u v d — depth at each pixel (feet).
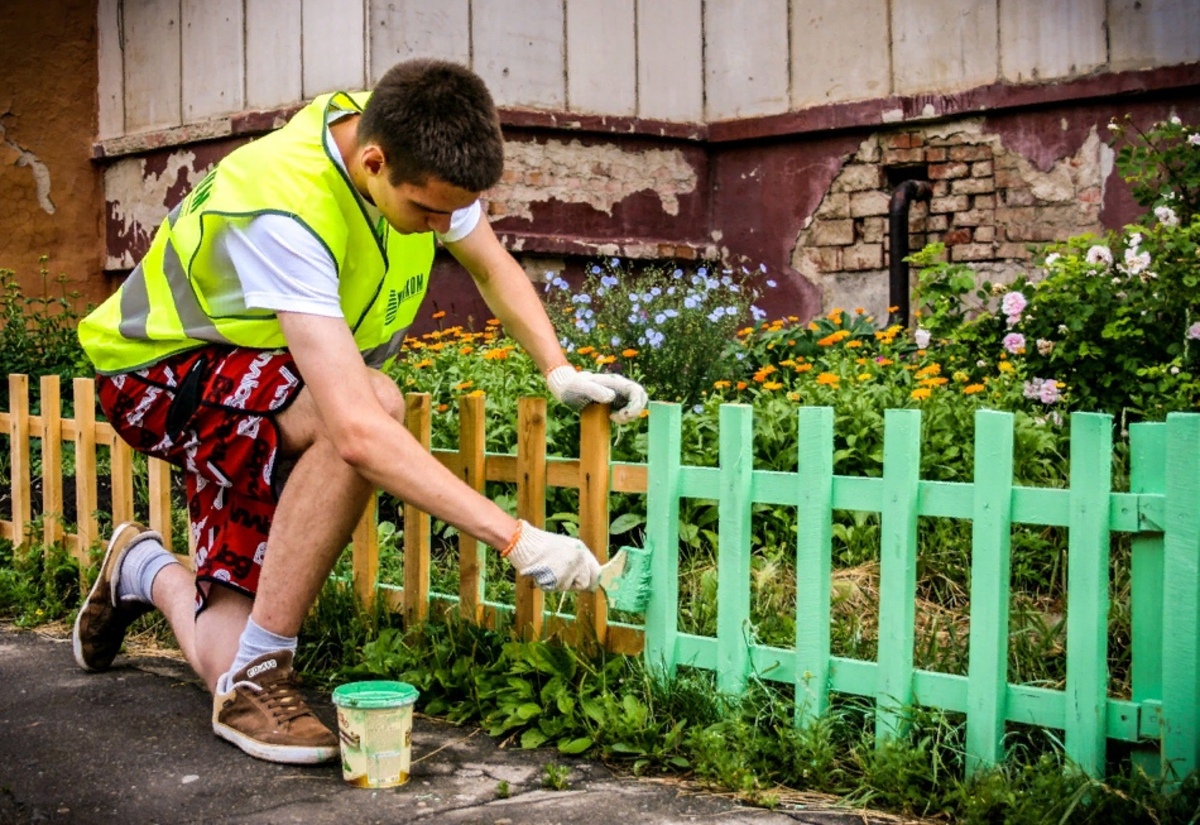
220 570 8.78
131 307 9.05
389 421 7.70
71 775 8.11
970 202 22.54
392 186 7.72
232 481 8.58
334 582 10.98
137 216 25.39
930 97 22.53
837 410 13.60
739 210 24.85
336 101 8.39
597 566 7.87
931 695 8.00
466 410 9.98
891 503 8.00
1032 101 21.56
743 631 8.64
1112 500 7.43
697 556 12.12
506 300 9.47
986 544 7.69
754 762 8.02
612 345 17.72
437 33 22.00
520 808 7.49
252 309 7.92
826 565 8.32
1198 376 14.39
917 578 11.37
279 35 22.67
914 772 7.59
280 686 8.51
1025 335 15.39
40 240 25.26
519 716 8.77
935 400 13.61
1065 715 7.55
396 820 7.29
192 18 24.02
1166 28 20.38
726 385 15.74
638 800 7.64
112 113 25.62
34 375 21.67
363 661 10.08
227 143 23.72
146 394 8.83
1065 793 7.15
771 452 13.35
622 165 24.00
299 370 7.87
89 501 13.12
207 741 8.73
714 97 24.89
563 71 23.30
